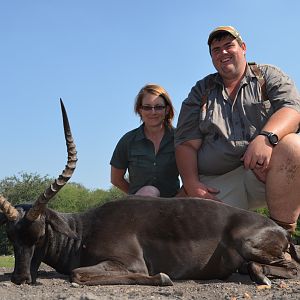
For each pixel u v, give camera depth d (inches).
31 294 61.7
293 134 82.0
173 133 98.6
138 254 72.1
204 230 73.5
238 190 90.8
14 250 71.1
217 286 67.2
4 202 70.4
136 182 99.1
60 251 75.2
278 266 72.6
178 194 93.8
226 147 86.4
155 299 57.6
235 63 87.0
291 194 80.6
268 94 86.8
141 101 97.5
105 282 68.7
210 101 88.6
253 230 73.0
